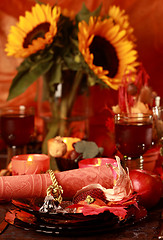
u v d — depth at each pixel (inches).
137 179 35.3
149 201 35.1
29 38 47.0
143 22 60.4
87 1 60.2
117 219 31.9
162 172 41.8
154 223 33.1
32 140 51.6
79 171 34.2
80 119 50.1
